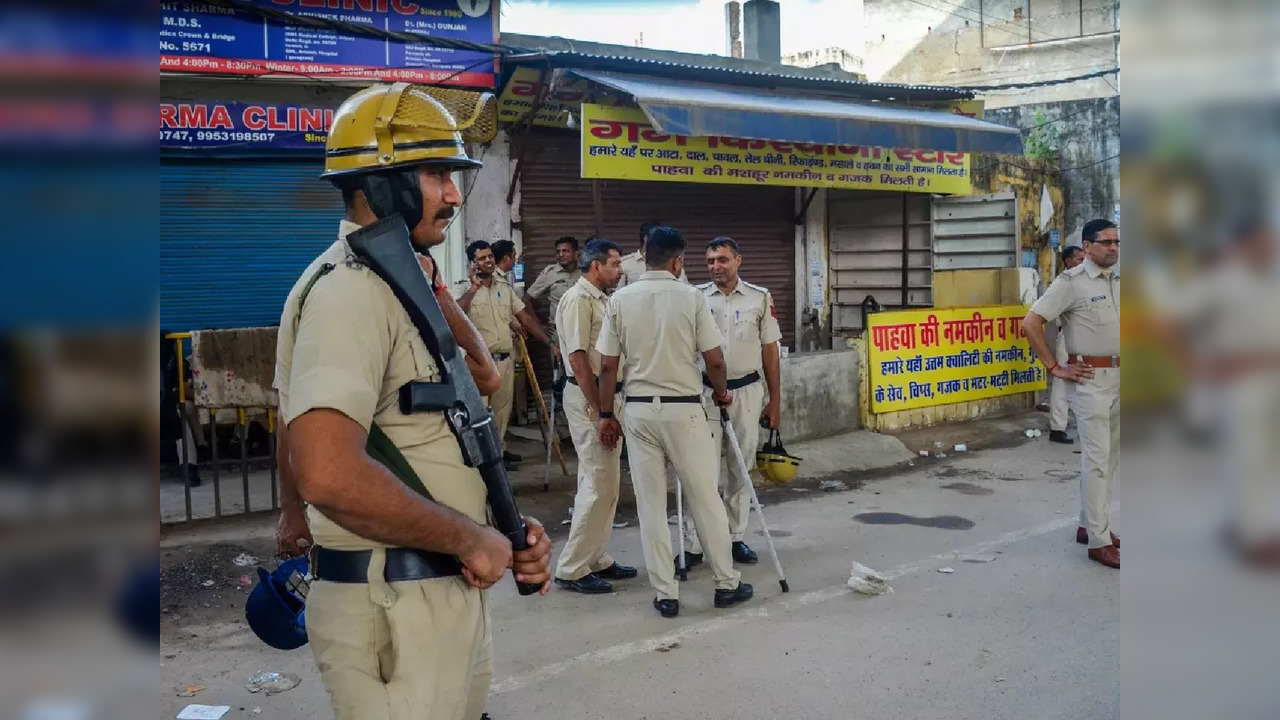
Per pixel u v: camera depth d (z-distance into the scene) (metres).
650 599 4.79
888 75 19.62
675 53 10.23
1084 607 4.55
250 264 7.65
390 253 1.83
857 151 9.86
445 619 1.86
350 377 1.70
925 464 8.12
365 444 1.72
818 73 11.42
